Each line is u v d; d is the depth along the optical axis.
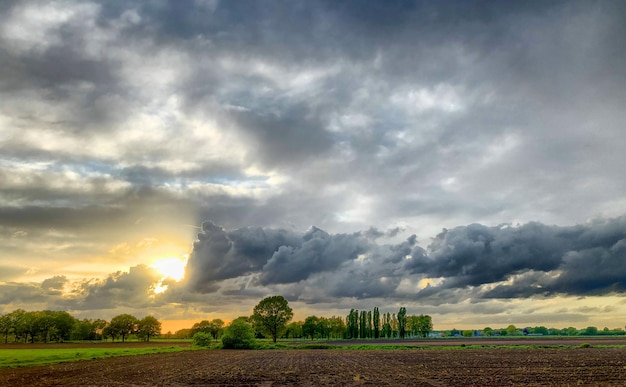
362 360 66.81
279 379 40.25
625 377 39.03
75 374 46.31
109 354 84.62
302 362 63.25
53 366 57.41
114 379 41.38
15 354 82.69
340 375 43.44
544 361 59.69
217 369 51.75
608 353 77.88
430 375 42.88
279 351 103.50
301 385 35.62
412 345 119.62
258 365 57.81
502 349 99.56
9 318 195.88
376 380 38.84
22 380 40.88
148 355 85.69
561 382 35.84
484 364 56.16
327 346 115.88
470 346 111.44
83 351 98.62
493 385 34.44
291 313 156.88
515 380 37.75
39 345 158.00
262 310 156.50
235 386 35.38
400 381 38.00
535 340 166.88
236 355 85.06
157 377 42.81
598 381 36.22
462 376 41.72
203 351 105.19
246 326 123.06
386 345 120.75
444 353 85.75
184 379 40.91
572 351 86.12
